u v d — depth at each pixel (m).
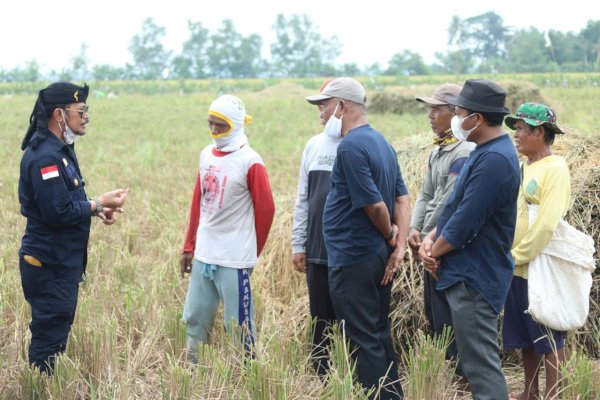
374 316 4.43
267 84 77.56
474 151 4.00
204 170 4.86
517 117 4.39
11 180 11.52
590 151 5.79
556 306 4.27
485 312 3.98
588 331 4.98
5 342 5.14
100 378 4.48
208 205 4.82
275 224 6.77
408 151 6.73
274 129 21.86
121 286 6.12
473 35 99.50
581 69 67.88
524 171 4.46
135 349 5.09
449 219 4.05
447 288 4.07
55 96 4.42
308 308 5.37
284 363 4.61
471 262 3.99
